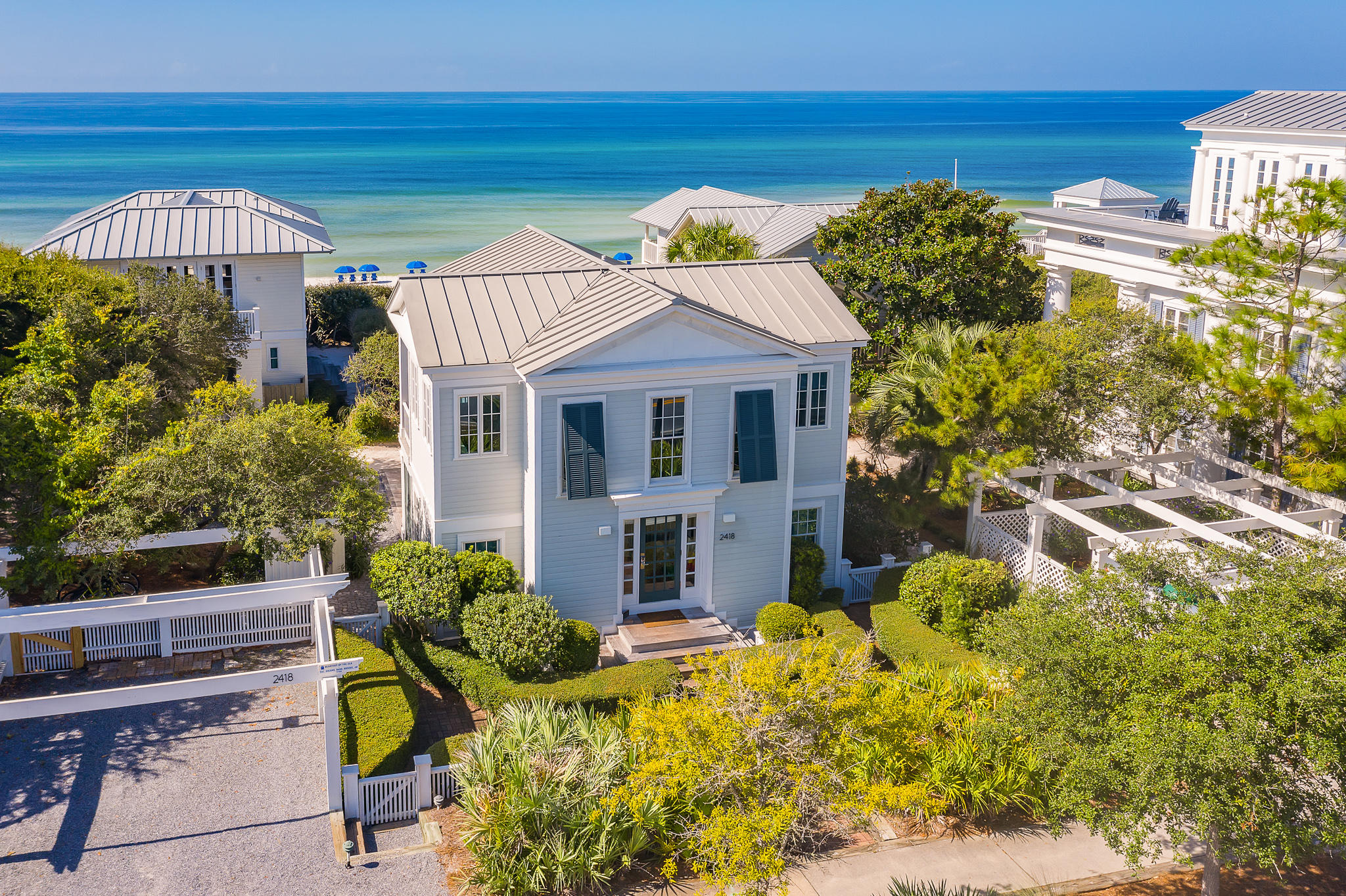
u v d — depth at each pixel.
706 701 15.41
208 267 39.78
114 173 167.88
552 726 17.62
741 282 26.55
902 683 18.58
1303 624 12.73
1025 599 15.37
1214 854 14.09
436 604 21.62
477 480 23.45
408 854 16.17
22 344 25.56
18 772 17.59
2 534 26.02
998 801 17.45
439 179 168.12
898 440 25.97
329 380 46.56
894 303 32.56
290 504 22.47
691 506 23.97
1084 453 26.78
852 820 16.55
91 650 21.36
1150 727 12.57
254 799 17.17
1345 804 12.61
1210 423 26.31
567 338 22.62
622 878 16.05
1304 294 21.06
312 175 171.12
